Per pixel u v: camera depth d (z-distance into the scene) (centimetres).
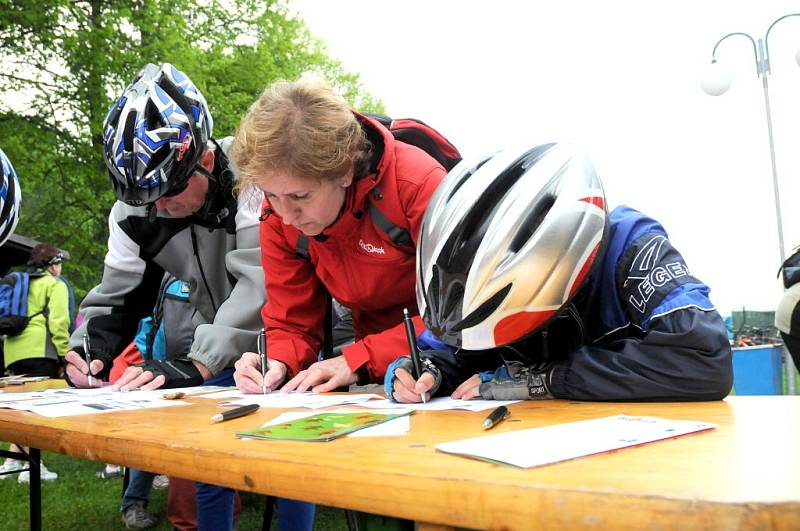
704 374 130
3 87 1076
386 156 187
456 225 143
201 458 104
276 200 177
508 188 143
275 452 97
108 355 271
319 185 171
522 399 151
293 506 226
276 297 222
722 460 78
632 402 136
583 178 145
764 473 70
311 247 206
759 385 547
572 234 139
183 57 1120
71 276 1331
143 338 286
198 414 151
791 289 197
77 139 1116
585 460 81
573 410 129
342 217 189
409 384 158
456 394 162
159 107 224
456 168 158
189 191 237
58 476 505
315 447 99
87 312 285
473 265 139
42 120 1111
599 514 64
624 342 144
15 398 203
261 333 203
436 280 146
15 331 552
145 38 1113
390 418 125
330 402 163
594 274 155
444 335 146
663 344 135
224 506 212
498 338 141
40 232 1238
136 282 277
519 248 138
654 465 76
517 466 78
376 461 86
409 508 77
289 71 1446
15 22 1006
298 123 166
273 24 1396
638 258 150
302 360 216
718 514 60
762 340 717
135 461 117
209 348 230
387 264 198
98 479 497
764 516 58
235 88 1331
